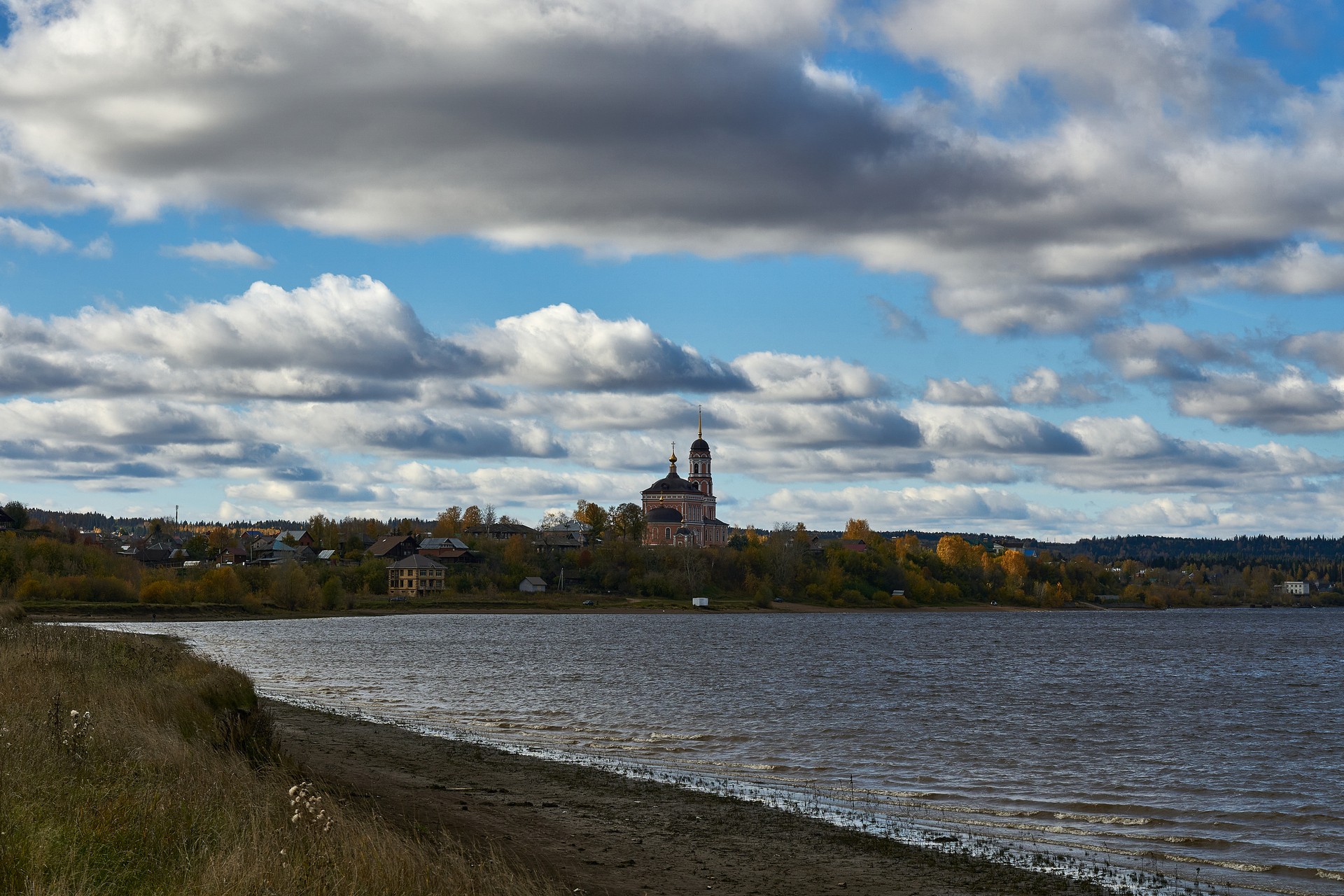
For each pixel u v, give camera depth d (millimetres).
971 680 80312
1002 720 54625
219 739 27266
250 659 89062
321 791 25203
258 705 31328
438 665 87688
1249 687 76875
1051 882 23703
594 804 30297
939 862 25125
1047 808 31953
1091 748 45312
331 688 65750
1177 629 186000
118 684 31625
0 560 165375
